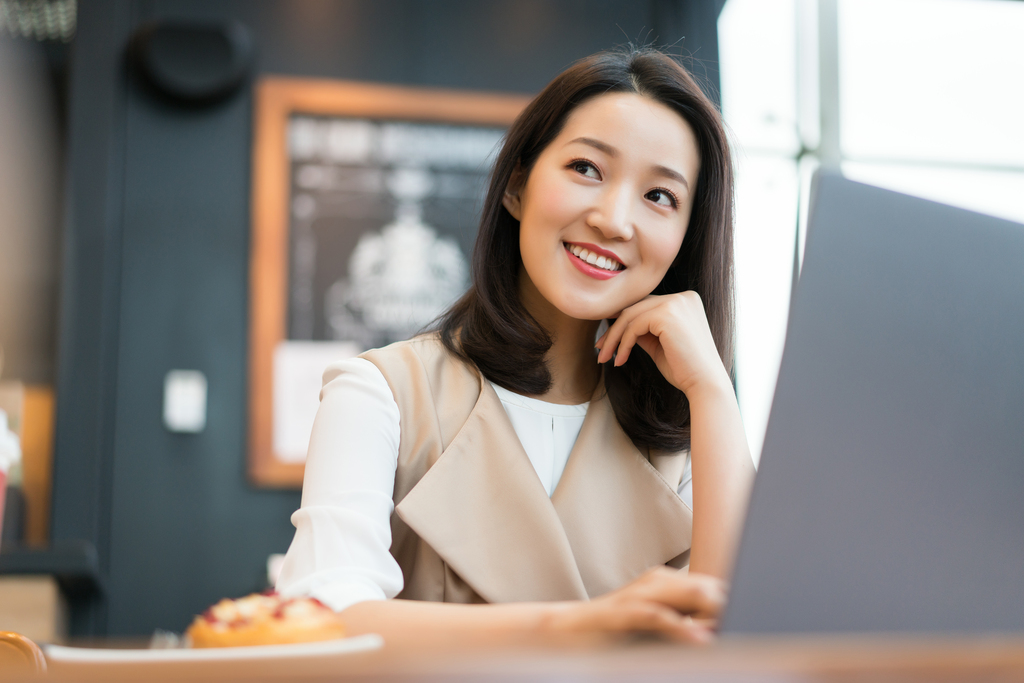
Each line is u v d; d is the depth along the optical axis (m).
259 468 3.33
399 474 1.01
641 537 1.05
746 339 3.62
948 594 0.50
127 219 3.43
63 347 3.27
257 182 3.49
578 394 1.17
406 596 1.01
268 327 3.43
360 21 3.70
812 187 0.53
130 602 3.20
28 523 3.24
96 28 3.47
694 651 0.27
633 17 3.86
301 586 0.79
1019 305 0.55
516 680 0.25
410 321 3.52
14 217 3.38
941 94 3.90
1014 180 3.88
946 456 0.51
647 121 1.05
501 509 0.99
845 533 0.49
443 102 3.65
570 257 1.06
